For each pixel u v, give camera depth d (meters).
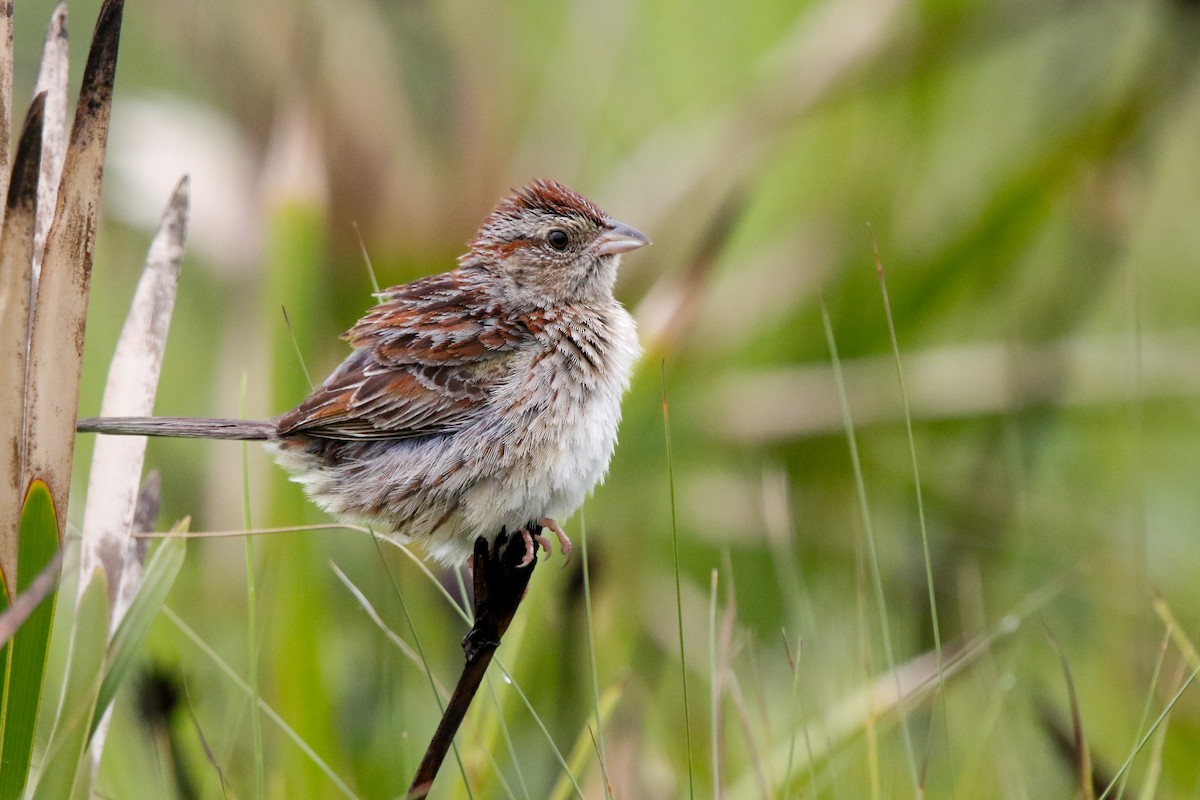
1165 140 13.70
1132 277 11.96
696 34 13.32
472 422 8.17
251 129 12.15
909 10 11.39
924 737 9.39
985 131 12.82
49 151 6.29
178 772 7.62
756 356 12.06
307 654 8.96
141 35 13.30
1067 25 12.97
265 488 9.22
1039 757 9.45
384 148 11.55
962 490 11.64
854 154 12.52
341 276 11.57
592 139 12.84
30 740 5.80
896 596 10.70
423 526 8.30
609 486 10.88
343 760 8.95
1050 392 11.77
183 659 9.29
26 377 5.61
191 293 13.04
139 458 6.57
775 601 11.30
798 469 11.75
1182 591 11.11
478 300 8.70
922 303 11.98
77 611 6.11
